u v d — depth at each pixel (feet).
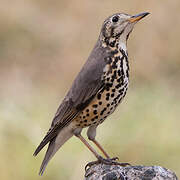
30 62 60.75
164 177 28.04
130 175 28.37
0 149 42.32
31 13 64.90
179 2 57.77
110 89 32.53
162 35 56.70
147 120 45.42
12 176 41.57
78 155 41.96
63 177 41.24
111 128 44.39
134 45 55.98
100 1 60.90
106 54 33.01
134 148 43.11
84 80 32.94
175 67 55.57
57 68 57.82
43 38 62.34
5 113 46.06
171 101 49.01
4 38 63.72
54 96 53.62
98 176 29.01
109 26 33.35
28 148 42.83
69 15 62.23
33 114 47.70
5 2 65.57
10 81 57.11
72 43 58.65
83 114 32.99
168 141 43.55
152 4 57.72
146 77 54.24
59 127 33.55
